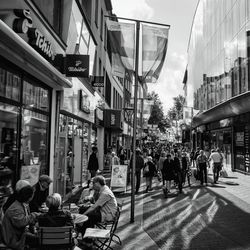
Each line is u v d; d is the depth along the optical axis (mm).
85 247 6859
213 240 7855
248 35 21109
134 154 9750
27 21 7160
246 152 23812
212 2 32844
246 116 23406
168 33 10117
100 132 25312
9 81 7609
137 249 7129
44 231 5246
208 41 34719
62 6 11828
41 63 7168
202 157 18391
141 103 28828
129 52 9945
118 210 7352
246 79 21531
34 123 9477
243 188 16984
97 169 15938
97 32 22141
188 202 12953
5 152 7484
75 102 13680
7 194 7473
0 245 5094
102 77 17875
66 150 12609
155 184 19141
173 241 7758
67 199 12586
